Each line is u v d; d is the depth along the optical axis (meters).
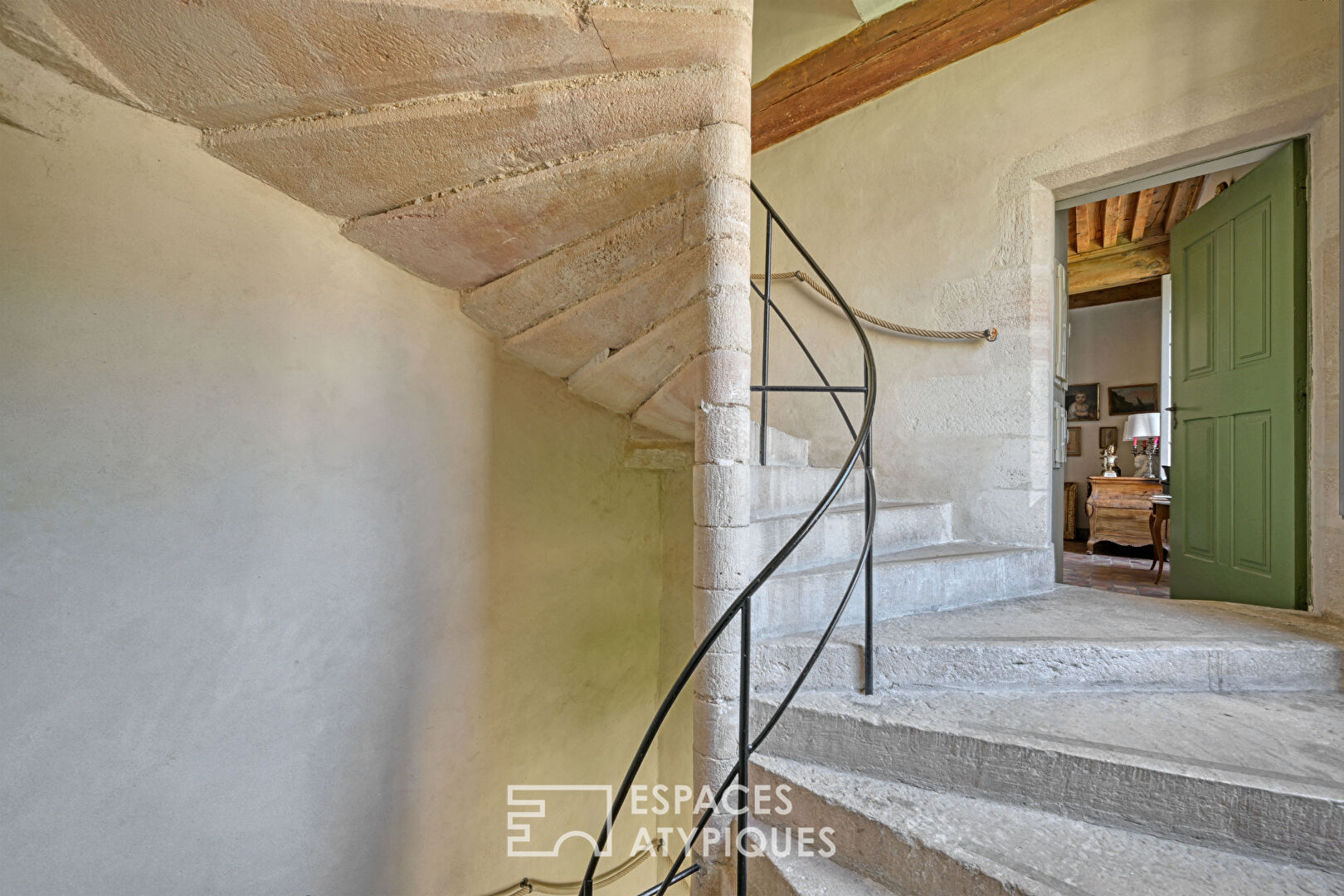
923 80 2.57
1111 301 5.89
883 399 2.64
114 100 1.26
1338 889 0.90
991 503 2.32
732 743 1.39
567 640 2.49
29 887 1.15
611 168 1.41
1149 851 1.00
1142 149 2.00
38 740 1.16
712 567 1.39
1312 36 1.70
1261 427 1.90
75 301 1.20
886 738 1.24
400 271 1.85
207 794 1.41
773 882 1.17
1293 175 1.79
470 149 1.41
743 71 1.37
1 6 1.04
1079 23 2.16
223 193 1.43
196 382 1.38
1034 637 1.50
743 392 1.40
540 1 1.15
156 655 1.32
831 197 2.86
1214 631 1.55
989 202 2.36
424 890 1.94
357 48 1.17
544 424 2.38
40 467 1.16
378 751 1.79
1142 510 4.78
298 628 1.58
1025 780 1.13
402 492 1.85
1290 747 1.12
